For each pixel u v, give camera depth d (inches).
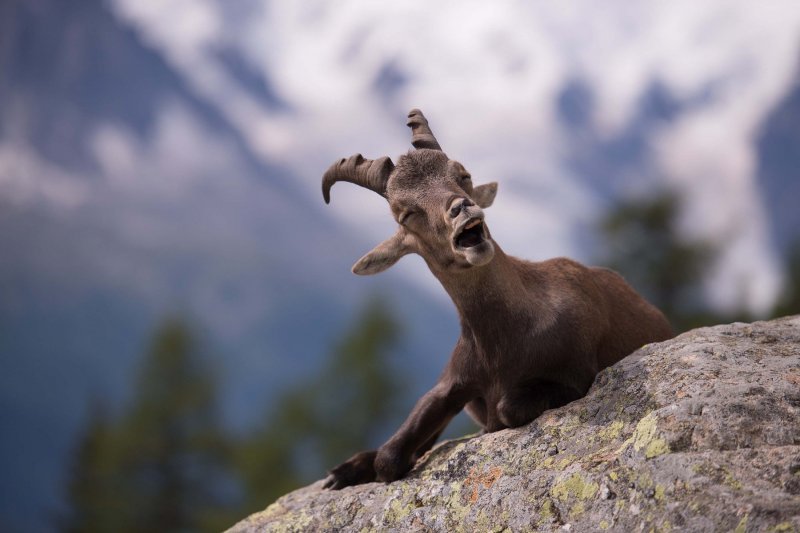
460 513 520.1
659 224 2847.0
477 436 615.5
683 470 443.5
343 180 647.8
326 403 3380.9
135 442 3435.0
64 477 3508.9
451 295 608.1
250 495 3186.5
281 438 3316.9
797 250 3036.4
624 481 460.8
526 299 591.8
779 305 2755.9
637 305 677.9
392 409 3380.9
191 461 3467.0
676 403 484.7
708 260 2839.6
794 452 435.2
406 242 615.2
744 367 514.0
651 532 428.8
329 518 573.9
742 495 418.6
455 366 621.6
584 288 616.7
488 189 677.3
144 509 3363.7
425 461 602.5
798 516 395.5
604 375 558.3
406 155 612.7
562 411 547.8
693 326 2652.6
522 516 487.5
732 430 458.9
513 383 590.6
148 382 3580.2
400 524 537.3
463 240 544.1
